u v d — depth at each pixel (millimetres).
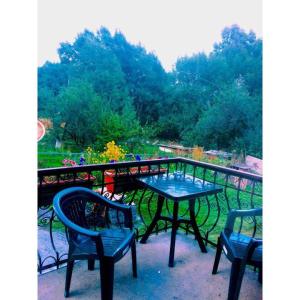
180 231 2686
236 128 14695
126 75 17219
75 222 1730
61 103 13852
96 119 14148
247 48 15375
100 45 16469
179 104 17125
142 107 17484
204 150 15766
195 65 16969
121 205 1884
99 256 1415
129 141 15023
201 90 16812
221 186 2281
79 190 1775
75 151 13688
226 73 16016
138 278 1878
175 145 16812
